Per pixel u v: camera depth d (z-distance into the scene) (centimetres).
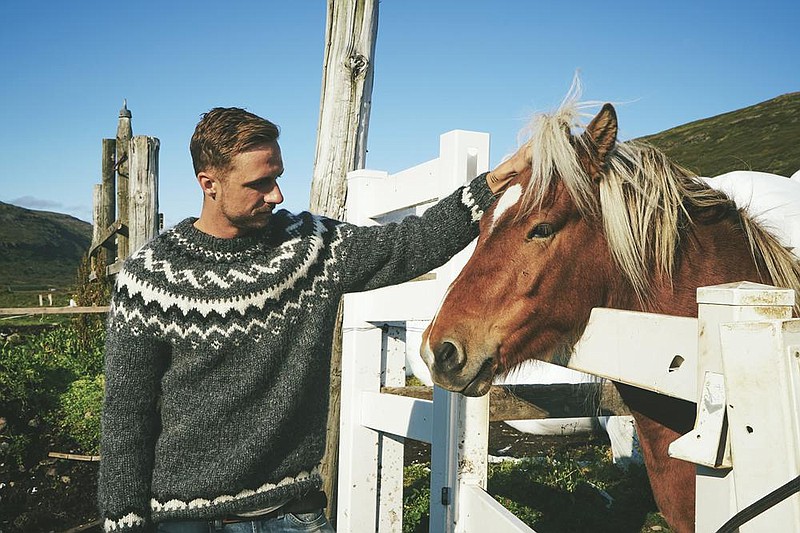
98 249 736
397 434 284
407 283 275
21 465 483
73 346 715
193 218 172
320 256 177
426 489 409
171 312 158
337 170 338
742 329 100
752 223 188
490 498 211
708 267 183
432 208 196
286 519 172
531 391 254
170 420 165
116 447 158
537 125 181
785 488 91
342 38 333
